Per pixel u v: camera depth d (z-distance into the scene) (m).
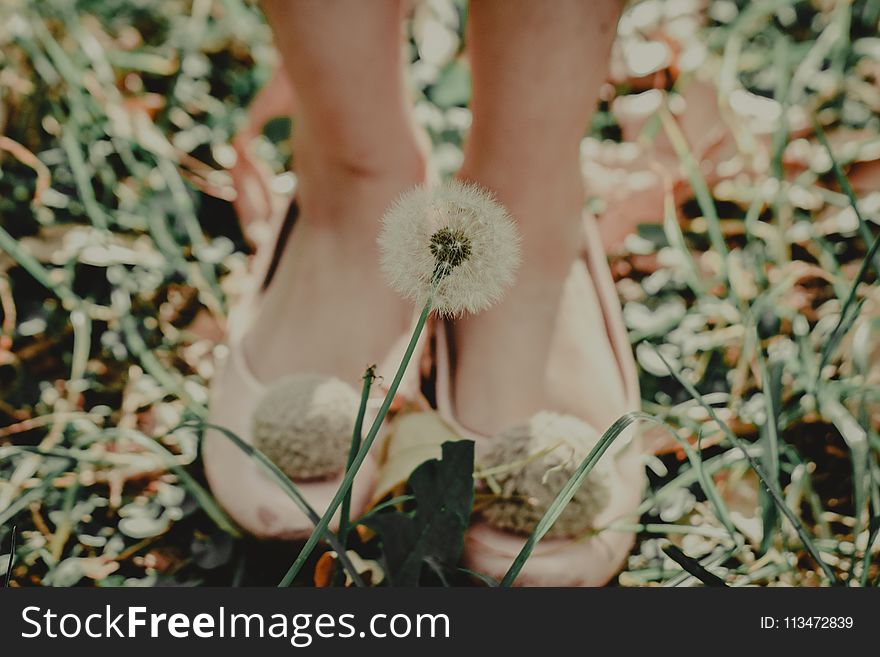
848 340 0.95
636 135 1.19
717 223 1.03
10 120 1.15
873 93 1.20
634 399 0.84
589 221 0.91
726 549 0.80
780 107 1.18
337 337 0.83
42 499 0.82
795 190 1.10
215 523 0.82
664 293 1.05
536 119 0.73
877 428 0.87
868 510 0.83
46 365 0.96
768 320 0.99
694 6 1.32
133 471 0.85
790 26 1.31
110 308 1.00
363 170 0.81
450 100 1.22
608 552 0.73
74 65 1.20
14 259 1.00
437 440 0.80
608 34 0.71
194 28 1.29
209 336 1.01
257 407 0.79
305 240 0.86
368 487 0.77
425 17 1.29
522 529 0.72
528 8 0.68
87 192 1.05
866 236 0.80
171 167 1.12
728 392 0.95
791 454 0.82
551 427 0.75
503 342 0.82
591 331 0.84
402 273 0.50
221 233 1.12
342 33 0.71
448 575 0.66
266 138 1.19
